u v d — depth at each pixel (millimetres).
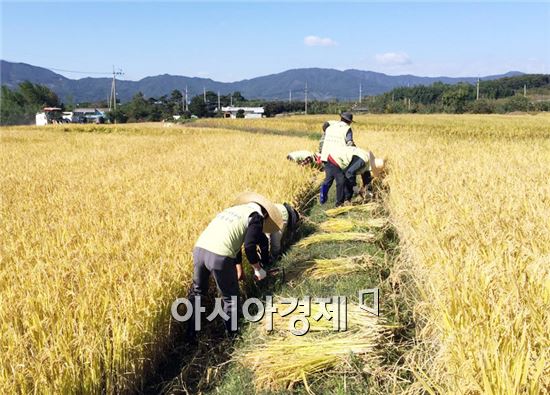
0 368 3062
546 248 4418
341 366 3789
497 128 38031
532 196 6535
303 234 7641
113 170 12883
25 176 11711
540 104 90062
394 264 5418
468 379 2762
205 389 3859
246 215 4738
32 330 3441
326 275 5707
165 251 5035
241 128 51969
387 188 9547
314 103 123375
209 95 146125
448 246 4734
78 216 6809
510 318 3100
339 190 9289
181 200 7598
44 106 98000
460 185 7676
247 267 5668
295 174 10758
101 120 81500
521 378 2643
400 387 3461
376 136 23312
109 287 4145
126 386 3547
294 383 3752
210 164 13062
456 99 98312
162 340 4160
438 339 3531
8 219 6953
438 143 17750
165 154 17812
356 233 7031
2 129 47500
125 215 6730
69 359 3189
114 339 3521
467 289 3557
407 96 121000
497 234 4773
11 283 4391
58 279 4211
